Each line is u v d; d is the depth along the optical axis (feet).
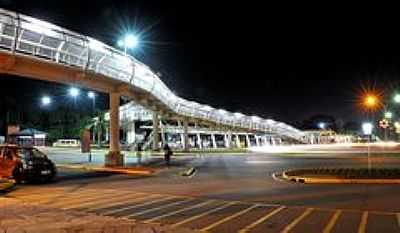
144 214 50.90
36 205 57.11
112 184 85.97
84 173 113.50
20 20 86.12
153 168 125.08
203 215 49.49
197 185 81.76
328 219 45.73
